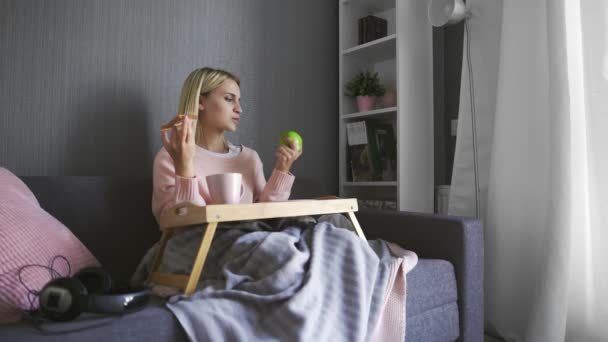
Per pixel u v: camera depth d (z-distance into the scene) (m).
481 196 1.89
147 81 1.70
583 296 1.52
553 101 1.51
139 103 1.68
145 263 1.21
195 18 1.83
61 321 0.78
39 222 1.00
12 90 1.42
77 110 1.54
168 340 0.81
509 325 1.66
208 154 1.49
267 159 2.04
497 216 1.70
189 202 1.04
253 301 0.91
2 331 0.72
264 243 1.06
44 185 1.28
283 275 0.96
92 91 1.57
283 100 2.11
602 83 1.49
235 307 0.89
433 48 2.27
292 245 1.05
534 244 1.63
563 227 1.47
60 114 1.51
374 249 1.34
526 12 1.68
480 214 1.89
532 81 1.66
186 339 0.84
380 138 2.20
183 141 1.11
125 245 1.38
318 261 1.04
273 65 2.08
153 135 1.71
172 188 1.27
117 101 1.62
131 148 1.65
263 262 1.03
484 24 1.91
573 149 1.53
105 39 1.60
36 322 0.76
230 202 1.11
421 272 1.24
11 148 1.42
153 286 1.07
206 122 1.52
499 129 1.71
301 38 2.20
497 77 1.87
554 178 1.49
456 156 1.96
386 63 2.35
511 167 1.68
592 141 1.51
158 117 1.72
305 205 1.16
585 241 1.52
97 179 1.38
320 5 2.29
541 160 1.63
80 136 1.54
